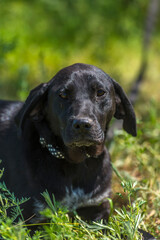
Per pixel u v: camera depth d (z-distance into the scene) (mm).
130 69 11266
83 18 10500
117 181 5566
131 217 3861
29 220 4289
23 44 9875
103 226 3826
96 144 4043
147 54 10117
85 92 4188
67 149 4301
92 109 4113
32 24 10391
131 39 11094
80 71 4293
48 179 4301
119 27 10758
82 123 3875
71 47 10578
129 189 4215
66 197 4332
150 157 6027
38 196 4250
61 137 4320
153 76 11141
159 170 5852
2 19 10047
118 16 10719
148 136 6551
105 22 10672
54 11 10469
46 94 4426
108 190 4535
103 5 10562
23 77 8508
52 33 10445
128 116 4746
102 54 10875
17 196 4355
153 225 4539
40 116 4477
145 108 8680
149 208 4848
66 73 4309
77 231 3814
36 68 9641
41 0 10344
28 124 4605
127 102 4648
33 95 4352
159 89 10398
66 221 3602
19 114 4395
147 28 10141
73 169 4348
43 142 4391
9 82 9398
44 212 3412
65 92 4188
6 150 4715
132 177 5516
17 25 10094
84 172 4379
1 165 4668
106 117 4379
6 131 4891
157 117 8227
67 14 10422
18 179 4422
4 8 10250
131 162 6105
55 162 4344
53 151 4324
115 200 4934
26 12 10344
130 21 10766
